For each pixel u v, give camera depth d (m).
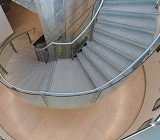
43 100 5.62
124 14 5.93
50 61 7.10
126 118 6.82
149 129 3.85
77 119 6.80
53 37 6.91
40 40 8.77
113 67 5.63
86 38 6.08
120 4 6.09
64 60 6.48
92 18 5.81
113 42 5.75
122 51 5.55
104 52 5.76
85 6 7.97
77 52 6.33
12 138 6.38
